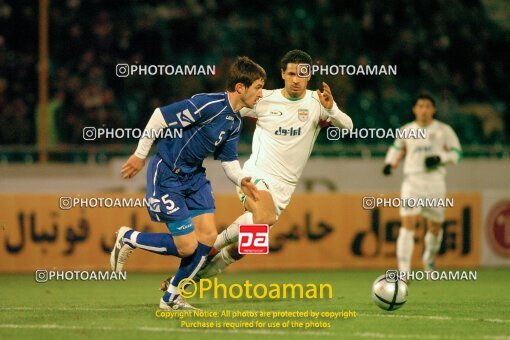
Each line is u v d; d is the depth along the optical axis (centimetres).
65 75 6412
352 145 6372
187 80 6425
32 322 2434
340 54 6919
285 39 6756
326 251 5188
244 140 6169
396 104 6681
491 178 5834
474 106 7231
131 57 6606
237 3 7519
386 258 5241
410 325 2402
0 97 6350
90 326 2342
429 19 7381
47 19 6488
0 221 4953
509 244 5388
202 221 2636
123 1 7281
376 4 7256
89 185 5450
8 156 6062
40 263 4969
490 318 2594
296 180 3081
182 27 7000
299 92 3002
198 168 2647
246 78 2567
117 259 2688
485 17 7719
